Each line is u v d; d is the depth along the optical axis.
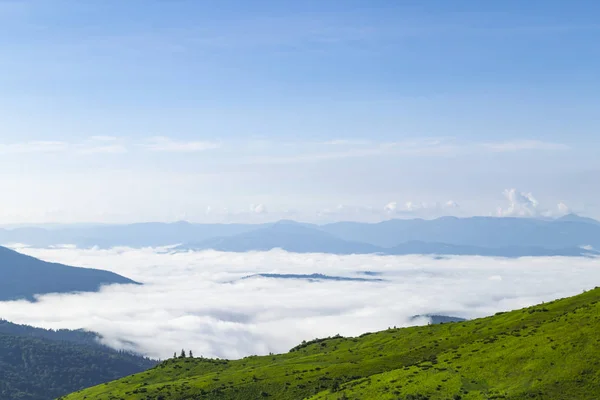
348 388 147.38
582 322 139.75
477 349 149.00
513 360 129.75
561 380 115.31
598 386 110.00
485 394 118.31
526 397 112.56
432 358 155.12
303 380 174.75
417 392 127.19
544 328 147.00
